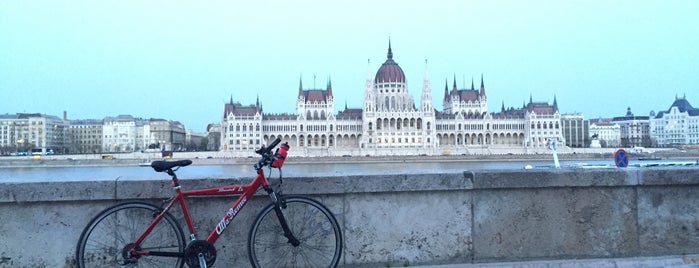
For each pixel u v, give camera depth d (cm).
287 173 877
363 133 19388
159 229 752
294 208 802
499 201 880
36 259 781
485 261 873
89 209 790
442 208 870
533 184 876
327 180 830
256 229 732
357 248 846
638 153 15438
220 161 14462
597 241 895
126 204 713
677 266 883
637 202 910
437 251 866
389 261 853
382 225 853
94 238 759
